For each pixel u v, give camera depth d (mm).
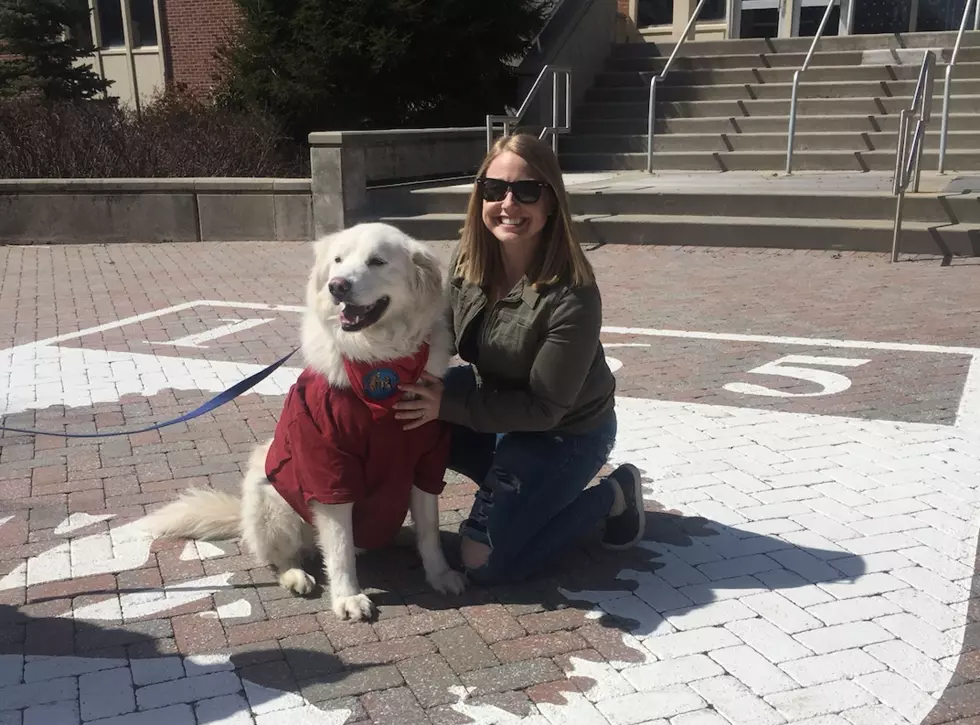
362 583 3410
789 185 10945
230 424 5188
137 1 23312
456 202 11648
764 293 7988
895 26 17375
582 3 15523
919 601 3160
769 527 3768
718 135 13688
